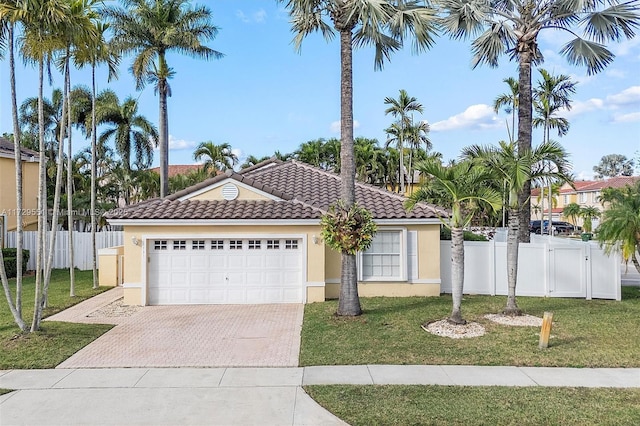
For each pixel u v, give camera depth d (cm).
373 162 4669
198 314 1268
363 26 1178
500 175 1163
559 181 1209
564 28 1513
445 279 1552
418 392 695
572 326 1077
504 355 874
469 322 1114
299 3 1177
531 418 600
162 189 2509
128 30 2423
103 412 634
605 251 1372
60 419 613
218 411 635
